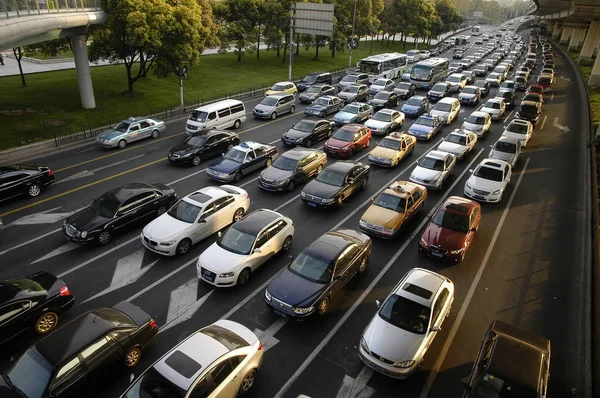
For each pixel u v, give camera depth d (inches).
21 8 764.6
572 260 562.9
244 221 543.2
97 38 1181.7
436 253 544.7
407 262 556.1
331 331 429.7
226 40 1866.4
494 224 657.6
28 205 666.8
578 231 636.7
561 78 1921.8
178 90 1430.9
